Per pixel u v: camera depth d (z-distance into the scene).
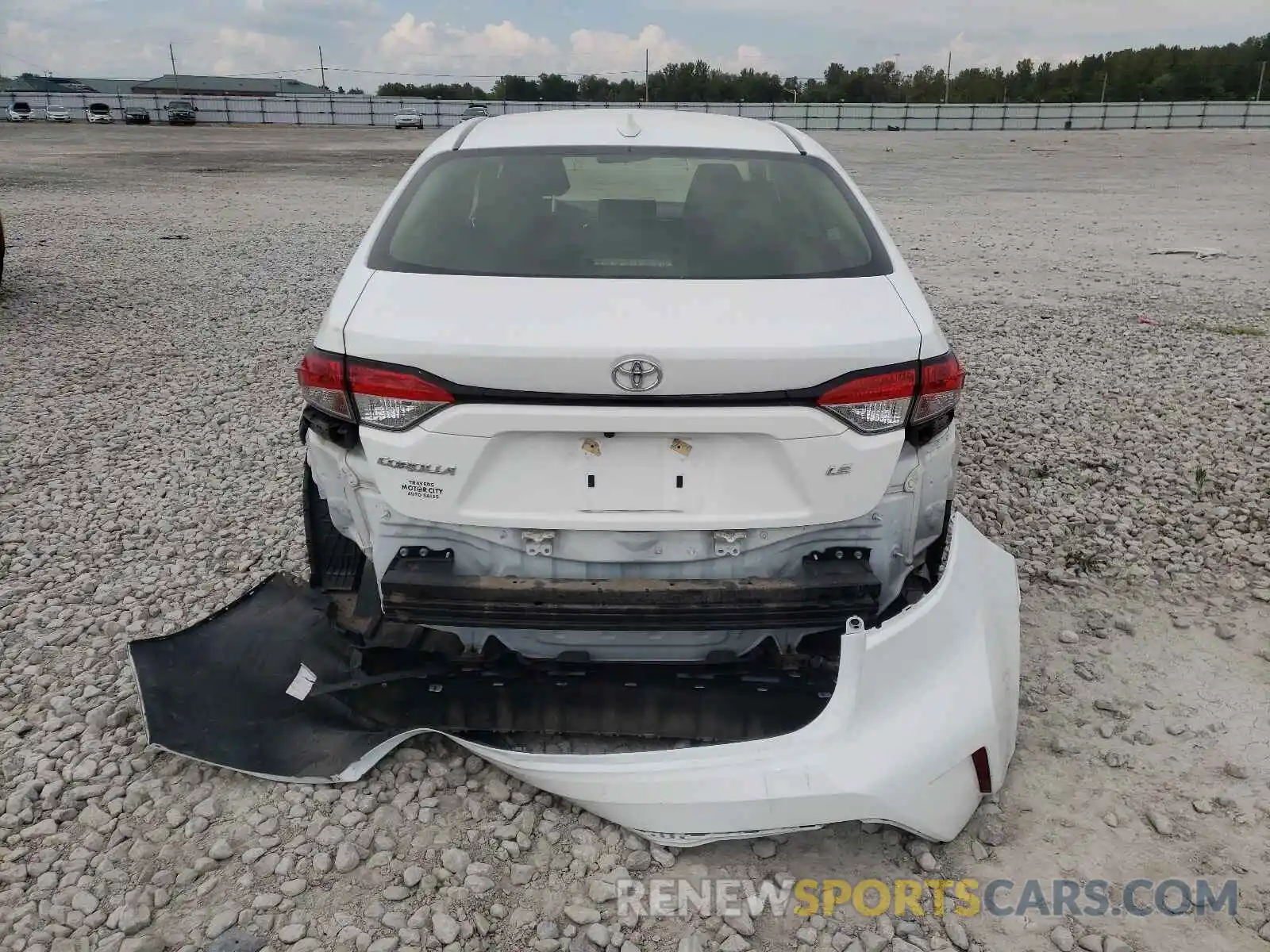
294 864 2.41
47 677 3.20
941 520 2.61
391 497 2.38
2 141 35.75
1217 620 3.55
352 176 22.50
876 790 2.27
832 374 2.26
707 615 2.38
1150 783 2.71
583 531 2.39
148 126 53.50
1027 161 29.20
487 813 2.60
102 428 5.66
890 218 15.70
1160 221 15.14
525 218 2.80
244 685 2.91
